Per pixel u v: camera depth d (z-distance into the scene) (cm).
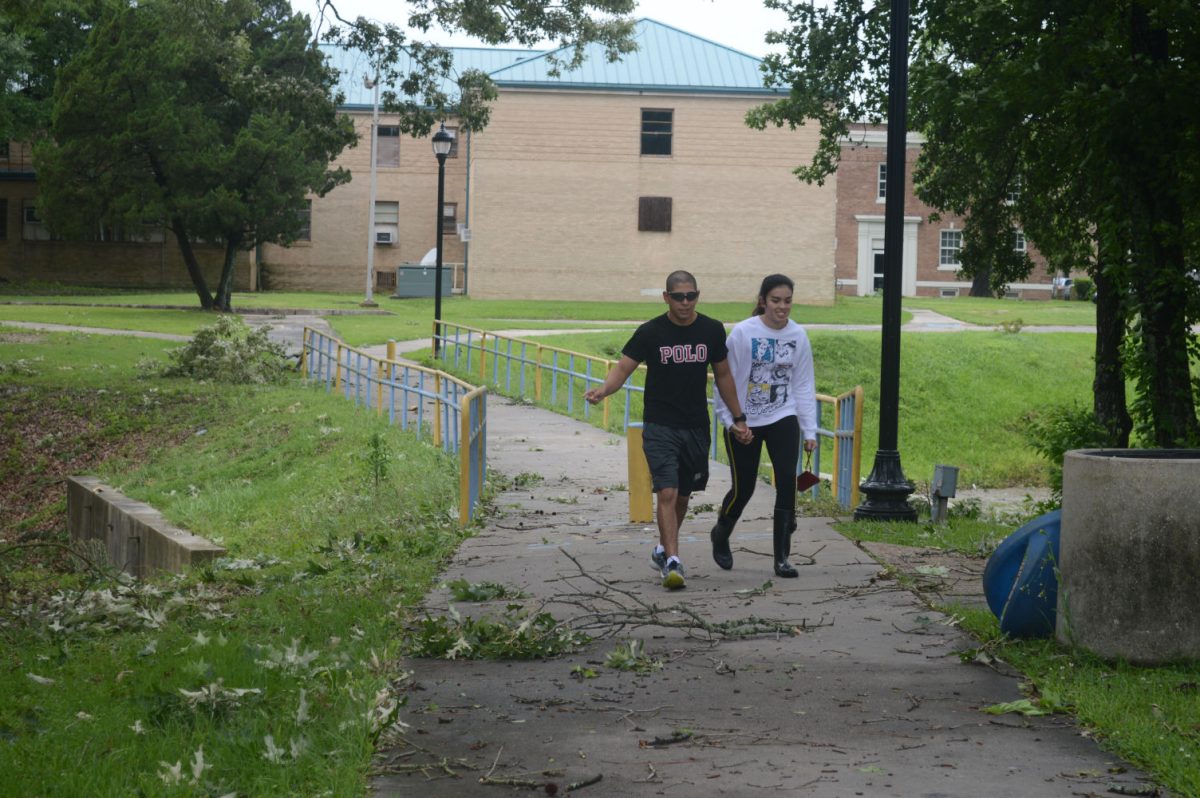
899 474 1112
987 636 612
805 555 897
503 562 883
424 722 493
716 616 689
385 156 5953
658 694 534
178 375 2594
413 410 2081
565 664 591
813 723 488
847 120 2186
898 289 1112
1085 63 1175
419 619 678
